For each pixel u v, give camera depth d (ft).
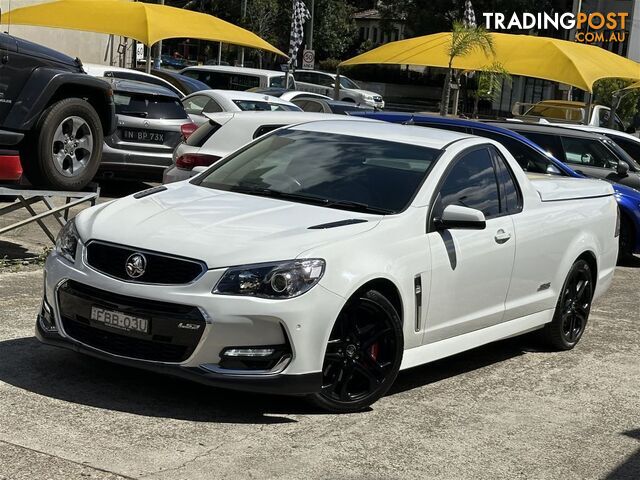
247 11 203.21
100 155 32.12
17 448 15.20
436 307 19.94
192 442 16.16
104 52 97.19
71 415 16.88
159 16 61.16
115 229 17.94
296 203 19.69
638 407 21.03
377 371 18.57
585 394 21.68
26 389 18.01
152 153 43.73
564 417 19.80
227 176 21.38
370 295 18.07
